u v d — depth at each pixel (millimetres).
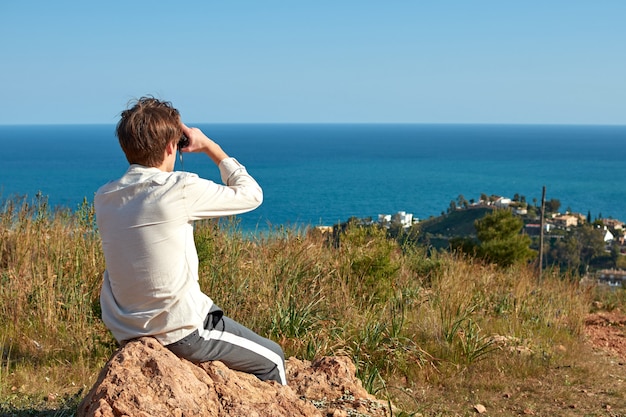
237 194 3014
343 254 9656
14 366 6156
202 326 3100
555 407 6762
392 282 9406
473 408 6613
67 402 4680
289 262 8891
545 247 29703
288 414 3137
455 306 9109
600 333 10180
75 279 7602
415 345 7648
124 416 2744
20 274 7578
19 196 9008
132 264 2850
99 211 2908
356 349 7418
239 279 8039
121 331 3033
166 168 2990
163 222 2812
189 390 2934
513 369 7664
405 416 4414
